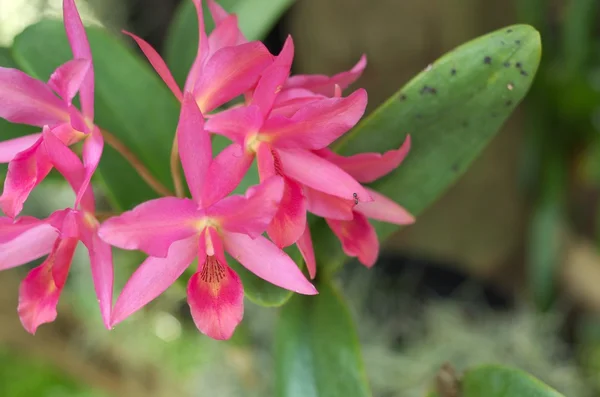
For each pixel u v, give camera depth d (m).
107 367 0.56
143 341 0.57
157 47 0.62
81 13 0.60
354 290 0.54
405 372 0.51
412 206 0.40
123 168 0.42
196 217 0.34
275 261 0.35
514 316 0.54
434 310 0.53
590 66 0.57
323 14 0.62
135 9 0.60
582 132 0.59
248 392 0.50
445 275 0.57
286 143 0.35
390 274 0.57
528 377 0.37
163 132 0.42
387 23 0.60
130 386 0.57
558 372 0.52
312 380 0.40
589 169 0.62
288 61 0.34
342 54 0.62
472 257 0.63
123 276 0.51
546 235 0.57
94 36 0.43
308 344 0.41
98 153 0.35
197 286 0.35
